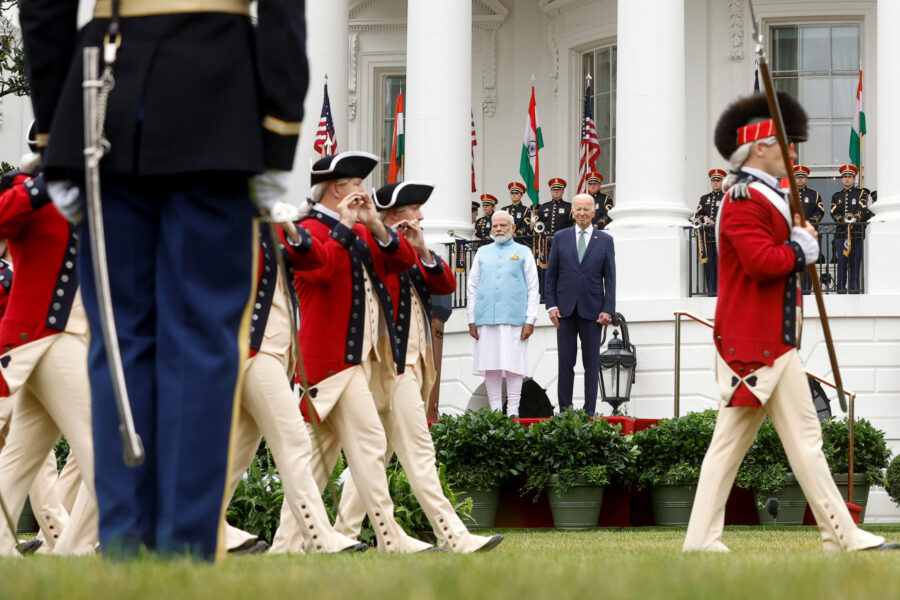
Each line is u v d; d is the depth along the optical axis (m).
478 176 39.84
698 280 29.09
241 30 6.16
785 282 9.77
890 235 28.05
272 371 9.91
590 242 23.42
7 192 9.52
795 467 9.79
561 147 38.94
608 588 4.44
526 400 30.67
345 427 11.09
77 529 9.72
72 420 9.69
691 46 36.31
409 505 13.92
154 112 6.02
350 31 41.31
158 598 4.07
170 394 6.07
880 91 29.17
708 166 36.03
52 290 9.64
